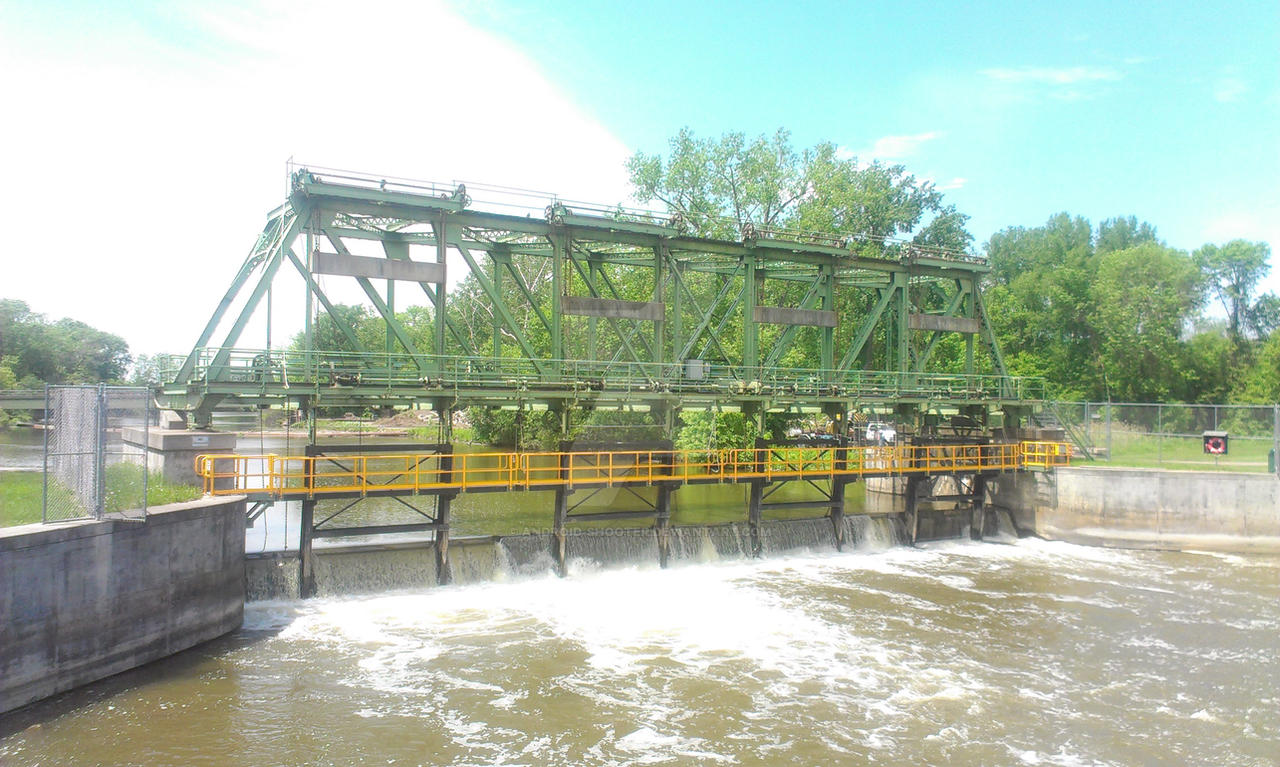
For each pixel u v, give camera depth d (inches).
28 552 602.5
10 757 548.1
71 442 690.2
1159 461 1482.5
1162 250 2736.2
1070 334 3051.2
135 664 698.2
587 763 573.3
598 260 1227.9
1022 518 1491.1
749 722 647.8
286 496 914.1
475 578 1023.6
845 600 1009.5
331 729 611.8
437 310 1028.5
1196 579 1146.0
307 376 939.3
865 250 2250.2
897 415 1486.2
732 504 1675.7
